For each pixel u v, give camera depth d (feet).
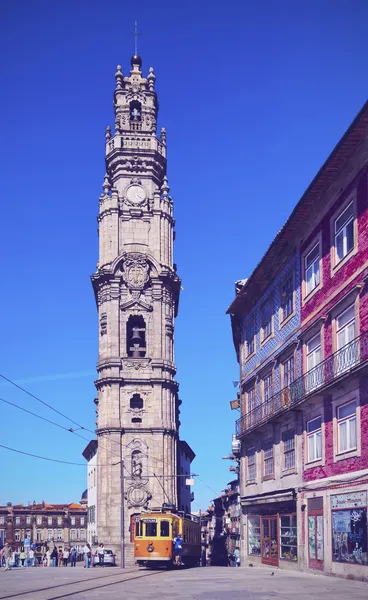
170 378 229.66
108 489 217.97
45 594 74.02
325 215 90.17
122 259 233.55
